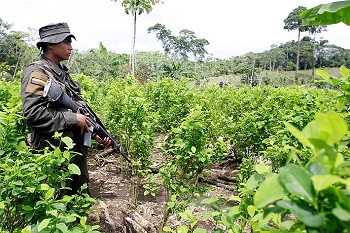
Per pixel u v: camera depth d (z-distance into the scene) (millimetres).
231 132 4797
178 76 23625
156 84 7652
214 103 7020
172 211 3107
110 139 3244
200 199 4379
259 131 4496
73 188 3076
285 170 741
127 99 4402
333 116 711
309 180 720
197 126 2820
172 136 4332
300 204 739
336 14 3131
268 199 731
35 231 1612
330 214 701
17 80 5086
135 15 15906
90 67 25500
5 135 2316
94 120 3182
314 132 801
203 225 3523
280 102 5715
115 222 3799
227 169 5594
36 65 2846
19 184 1756
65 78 3102
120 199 4520
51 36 2967
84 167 3090
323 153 718
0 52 36938
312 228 732
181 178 3090
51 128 2705
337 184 938
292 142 2967
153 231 3529
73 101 2914
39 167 1895
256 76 46500
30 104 2662
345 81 2258
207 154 2889
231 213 1489
